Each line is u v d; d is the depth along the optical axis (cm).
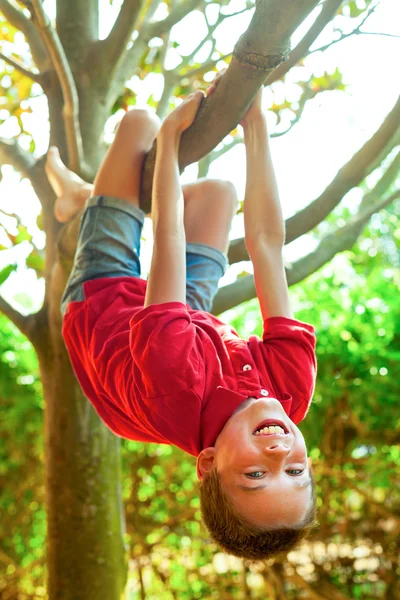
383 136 273
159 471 488
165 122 202
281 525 181
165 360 184
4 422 507
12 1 336
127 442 485
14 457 511
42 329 327
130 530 486
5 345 496
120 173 229
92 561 320
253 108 217
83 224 234
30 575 516
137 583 509
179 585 491
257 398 193
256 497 181
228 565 468
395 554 436
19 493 510
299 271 313
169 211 196
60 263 277
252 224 215
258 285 211
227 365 200
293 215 286
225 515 185
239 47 180
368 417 428
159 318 187
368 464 432
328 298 439
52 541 326
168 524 478
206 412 192
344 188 282
